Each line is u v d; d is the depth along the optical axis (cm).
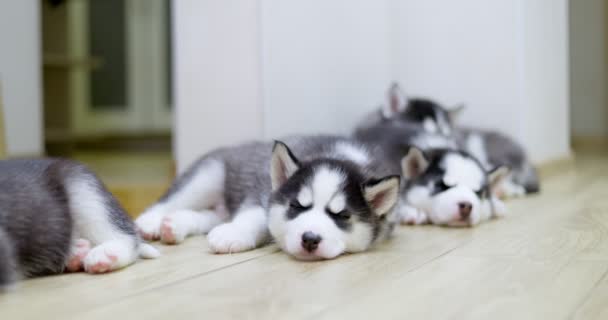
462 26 171
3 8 166
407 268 97
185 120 148
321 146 119
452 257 102
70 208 95
